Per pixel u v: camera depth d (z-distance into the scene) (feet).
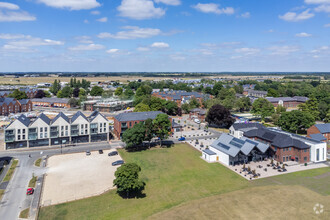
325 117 480.64
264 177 231.91
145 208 177.58
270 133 301.43
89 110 624.59
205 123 493.77
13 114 544.62
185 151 317.63
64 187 211.61
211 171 248.52
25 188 208.23
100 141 357.00
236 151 265.54
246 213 166.30
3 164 262.67
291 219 158.20
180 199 190.08
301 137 307.58
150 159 285.43
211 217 161.99
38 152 304.91
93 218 165.07
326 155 289.74
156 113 400.26
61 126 333.21
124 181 187.21
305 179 226.17
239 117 529.45
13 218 164.04
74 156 293.02
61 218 164.86
